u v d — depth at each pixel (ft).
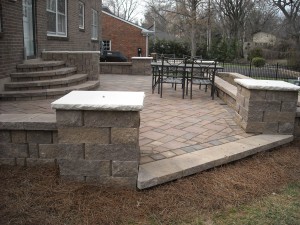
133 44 80.74
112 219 8.23
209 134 13.53
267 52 99.35
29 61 23.31
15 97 18.83
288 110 13.43
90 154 9.24
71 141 9.18
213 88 21.75
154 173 9.68
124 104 8.74
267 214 8.81
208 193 9.54
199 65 23.27
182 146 12.02
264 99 13.35
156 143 12.31
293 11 95.66
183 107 18.78
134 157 9.21
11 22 20.61
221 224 8.31
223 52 97.71
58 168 10.23
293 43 90.58
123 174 9.36
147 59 35.86
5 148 10.28
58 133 9.17
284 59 96.94
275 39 113.91
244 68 69.21
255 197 9.64
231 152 11.48
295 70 67.77
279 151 12.98
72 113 8.98
